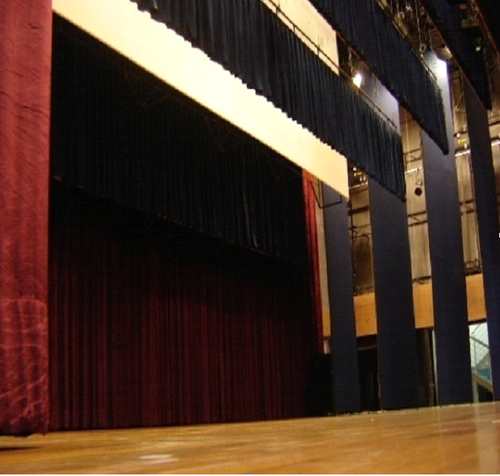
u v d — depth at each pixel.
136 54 5.73
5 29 2.89
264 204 9.06
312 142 8.38
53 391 6.21
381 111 9.62
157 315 7.66
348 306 9.84
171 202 7.28
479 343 12.20
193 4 5.38
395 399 9.50
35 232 2.86
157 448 2.26
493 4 8.95
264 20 6.55
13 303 2.68
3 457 1.94
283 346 9.86
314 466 1.16
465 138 11.84
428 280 11.79
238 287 9.14
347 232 9.94
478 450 1.41
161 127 7.28
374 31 8.09
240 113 7.00
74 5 5.17
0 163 2.74
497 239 10.22
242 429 4.42
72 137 6.10
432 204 9.98
